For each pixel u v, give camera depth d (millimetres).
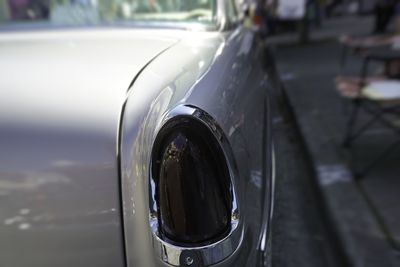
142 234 1032
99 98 1076
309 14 13641
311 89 5977
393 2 10922
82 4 2055
